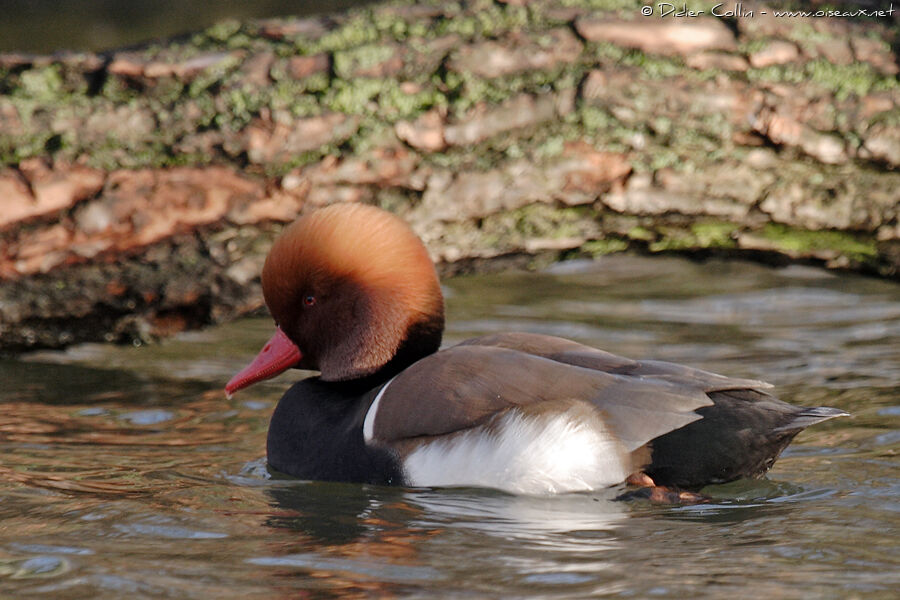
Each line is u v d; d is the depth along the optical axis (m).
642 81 9.99
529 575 5.80
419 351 7.87
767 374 10.26
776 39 10.08
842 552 6.04
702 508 6.80
